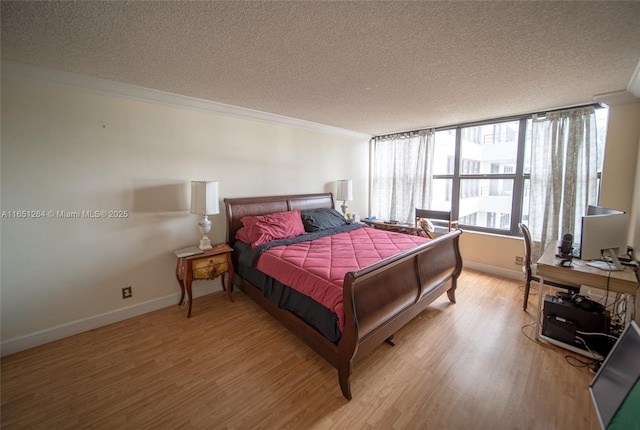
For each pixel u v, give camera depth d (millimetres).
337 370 1862
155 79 2268
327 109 3205
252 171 3504
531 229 3348
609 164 2668
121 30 1523
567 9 1320
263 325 2539
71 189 2275
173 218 2877
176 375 1887
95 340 2279
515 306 2842
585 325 2070
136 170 2602
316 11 1345
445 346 2188
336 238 3125
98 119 2367
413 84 2371
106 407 1617
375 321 1790
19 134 2037
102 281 2480
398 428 1478
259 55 1834
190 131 2932
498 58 1866
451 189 4266
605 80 2250
